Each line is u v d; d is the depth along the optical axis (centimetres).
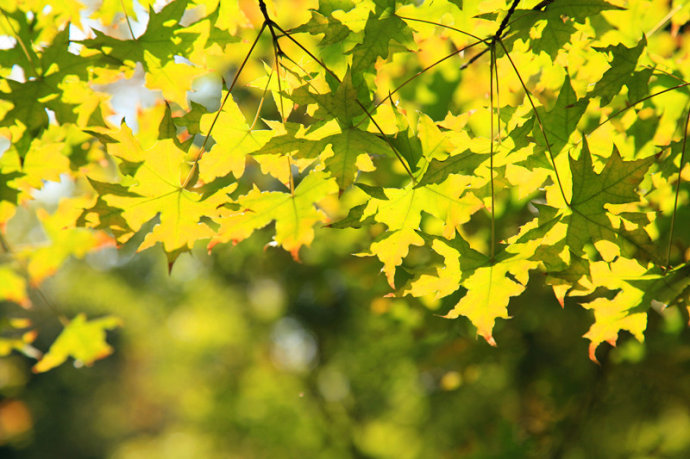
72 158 126
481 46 118
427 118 112
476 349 151
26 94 116
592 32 117
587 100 113
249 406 375
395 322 169
